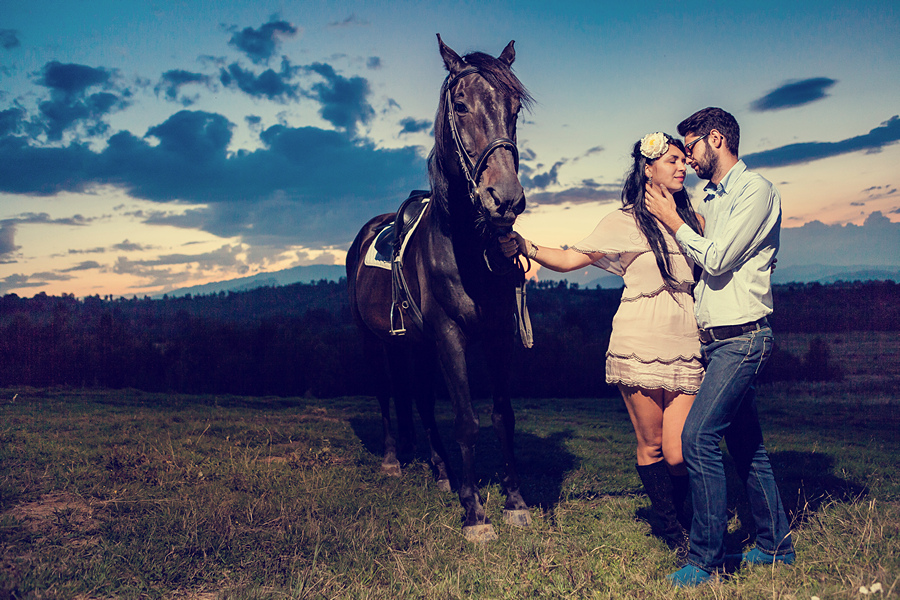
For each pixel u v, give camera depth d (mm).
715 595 2049
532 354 27688
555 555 2676
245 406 10734
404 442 5047
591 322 53344
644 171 2549
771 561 2422
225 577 2463
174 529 2887
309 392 24859
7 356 27625
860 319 61156
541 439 6848
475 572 2479
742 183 2289
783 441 7223
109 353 28469
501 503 3604
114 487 3615
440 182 2998
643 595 2178
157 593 2281
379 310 4152
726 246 2195
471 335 3174
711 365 2338
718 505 2277
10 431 5480
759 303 2268
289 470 4285
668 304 2504
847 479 4352
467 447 3107
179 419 7223
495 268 2971
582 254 2715
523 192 2480
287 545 2756
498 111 2631
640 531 3045
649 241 2490
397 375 4785
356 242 5172
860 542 2486
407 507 3430
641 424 2617
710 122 2383
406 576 2439
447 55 2879
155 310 116062
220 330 29203
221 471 4180
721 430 2307
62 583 2268
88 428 5996
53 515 3102
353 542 2797
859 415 12430
